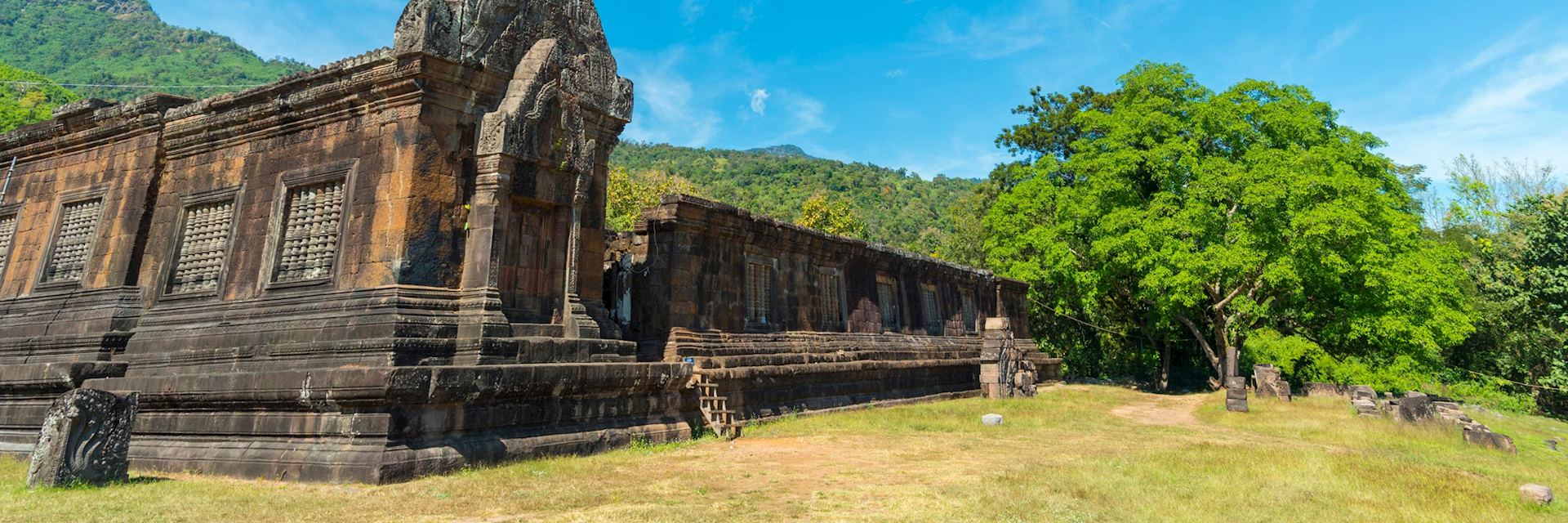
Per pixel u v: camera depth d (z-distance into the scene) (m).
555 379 12.18
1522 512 8.62
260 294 13.19
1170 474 10.38
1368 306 28.20
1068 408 23.23
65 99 57.81
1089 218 31.61
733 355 18.33
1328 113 31.22
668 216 17.73
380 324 11.53
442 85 12.93
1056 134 44.59
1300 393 30.77
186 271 14.57
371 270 12.25
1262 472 10.48
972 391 28.94
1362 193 26.95
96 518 7.37
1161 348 40.44
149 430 11.96
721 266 19.14
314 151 13.62
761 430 16.61
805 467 11.40
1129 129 30.81
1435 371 29.12
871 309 25.08
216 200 14.55
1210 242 28.33
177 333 13.61
